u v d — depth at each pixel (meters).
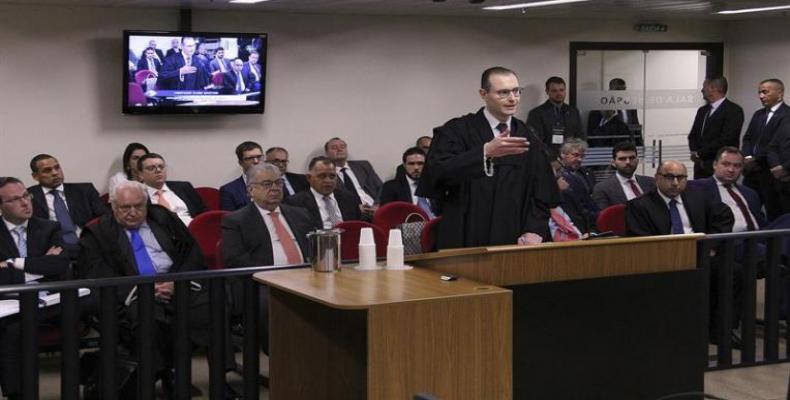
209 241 6.07
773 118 9.38
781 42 10.95
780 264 5.35
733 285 5.43
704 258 4.98
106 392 3.99
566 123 10.23
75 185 7.76
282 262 5.26
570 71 10.79
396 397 3.10
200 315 4.41
